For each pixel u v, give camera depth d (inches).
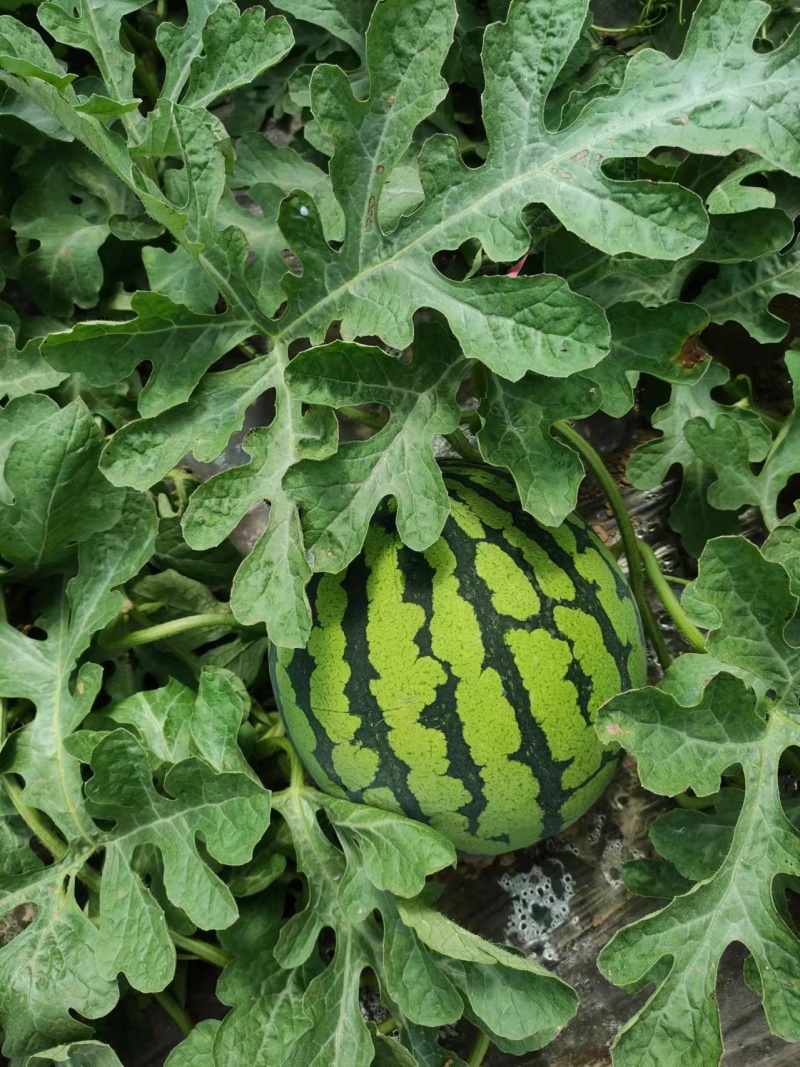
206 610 36.6
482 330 29.2
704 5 28.5
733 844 30.4
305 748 31.8
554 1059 35.1
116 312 37.3
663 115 28.6
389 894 32.0
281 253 35.0
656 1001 29.7
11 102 35.1
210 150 30.5
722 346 38.8
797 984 29.7
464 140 36.9
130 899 31.5
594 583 31.1
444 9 28.9
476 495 31.4
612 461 39.2
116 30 33.4
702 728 30.1
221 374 31.1
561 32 28.8
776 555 31.5
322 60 37.0
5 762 33.1
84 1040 32.1
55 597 35.0
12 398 33.2
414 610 29.8
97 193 36.3
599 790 31.9
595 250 31.8
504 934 36.1
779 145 28.3
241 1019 31.7
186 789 31.3
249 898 34.1
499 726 29.7
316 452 30.3
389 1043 31.9
